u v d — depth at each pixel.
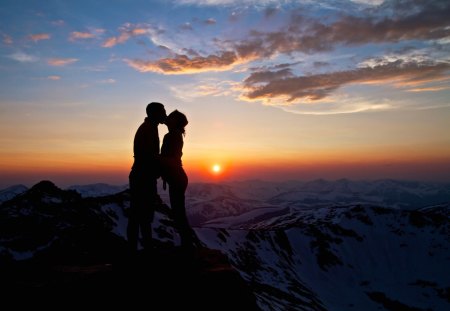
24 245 31.78
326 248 145.38
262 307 55.91
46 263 8.06
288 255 133.25
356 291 119.25
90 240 29.72
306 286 110.50
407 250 153.00
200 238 106.44
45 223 38.94
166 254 7.71
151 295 6.19
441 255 147.25
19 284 6.28
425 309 106.75
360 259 144.88
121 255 7.98
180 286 6.43
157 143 7.75
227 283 6.77
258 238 132.88
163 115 7.88
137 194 7.69
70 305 5.84
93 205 61.81
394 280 131.00
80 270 7.21
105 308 5.88
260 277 98.12
